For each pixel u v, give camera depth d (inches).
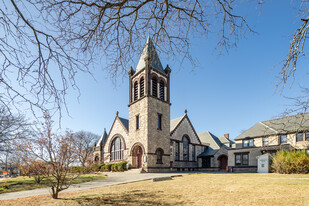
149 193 397.7
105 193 410.3
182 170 1323.8
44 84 144.3
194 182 542.6
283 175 730.2
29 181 636.1
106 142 1507.1
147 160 1040.8
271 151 1053.8
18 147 361.1
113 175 889.5
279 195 342.3
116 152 1402.6
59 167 375.6
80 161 399.9
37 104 143.2
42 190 502.3
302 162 772.0
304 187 413.7
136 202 327.0
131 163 1140.5
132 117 1213.1
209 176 727.7
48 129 352.2
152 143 1087.0
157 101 1178.0
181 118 1465.3
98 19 175.2
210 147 1603.1
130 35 201.9
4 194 459.5
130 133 1203.2
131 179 692.1
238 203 299.9
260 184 470.0
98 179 727.7
